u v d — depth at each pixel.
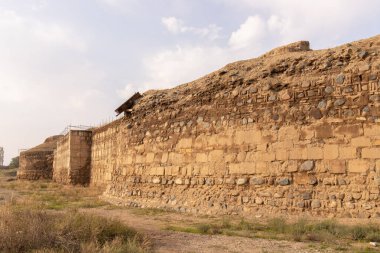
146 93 21.98
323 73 13.23
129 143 20.28
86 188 33.22
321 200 12.27
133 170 19.52
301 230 10.63
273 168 13.59
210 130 15.90
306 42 18.83
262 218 13.12
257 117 14.42
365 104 12.05
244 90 15.05
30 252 7.50
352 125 12.16
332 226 10.62
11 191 28.70
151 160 18.50
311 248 8.66
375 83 11.99
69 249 7.66
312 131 12.93
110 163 31.30
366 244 9.01
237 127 14.93
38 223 8.85
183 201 16.16
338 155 12.24
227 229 11.35
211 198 15.15
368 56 12.48
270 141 13.85
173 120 17.81
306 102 13.30
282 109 13.81
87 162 38.53
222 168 15.10
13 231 8.21
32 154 51.75
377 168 11.48
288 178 13.15
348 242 9.31
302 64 13.90
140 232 10.20
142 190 18.55
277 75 14.51
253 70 15.62
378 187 11.34
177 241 9.58
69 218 9.59
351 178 11.88
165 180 17.45
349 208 11.68
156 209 16.62
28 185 36.25
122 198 19.53
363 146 11.84
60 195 24.88
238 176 14.50
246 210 13.91
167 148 17.75
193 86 17.73
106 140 33.12
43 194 25.25
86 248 7.63
